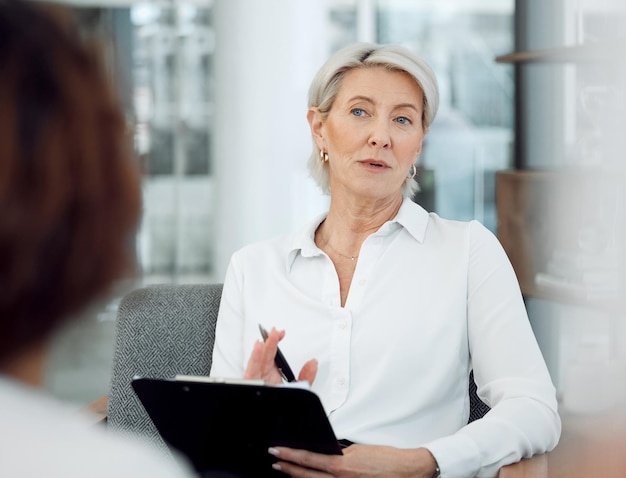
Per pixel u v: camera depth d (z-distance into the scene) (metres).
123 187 0.58
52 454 0.56
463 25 4.32
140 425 1.81
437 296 1.69
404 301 1.69
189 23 4.65
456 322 1.68
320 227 1.84
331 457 1.39
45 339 0.56
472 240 1.73
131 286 0.59
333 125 1.76
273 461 1.39
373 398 1.65
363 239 1.77
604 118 2.54
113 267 0.57
